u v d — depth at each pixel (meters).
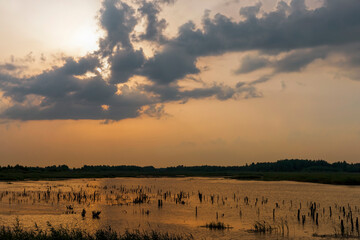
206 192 88.50
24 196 65.44
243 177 189.12
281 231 36.66
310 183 135.75
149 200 65.38
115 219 42.38
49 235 26.14
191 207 56.03
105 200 63.47
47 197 64.12
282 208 56.09
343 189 100.56
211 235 34.16
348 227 39.66
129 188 99.31
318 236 34.41
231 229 37.34
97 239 26.80
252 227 38.81
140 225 39.09
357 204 62.31
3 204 53.00
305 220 44.41
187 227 38.28
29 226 35.62
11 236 24.50
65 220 40.34
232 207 56.88
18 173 173.25
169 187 108.38
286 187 110.12
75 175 188.75
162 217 45.03
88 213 46.50
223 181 155.50
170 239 29.00
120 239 27.16
